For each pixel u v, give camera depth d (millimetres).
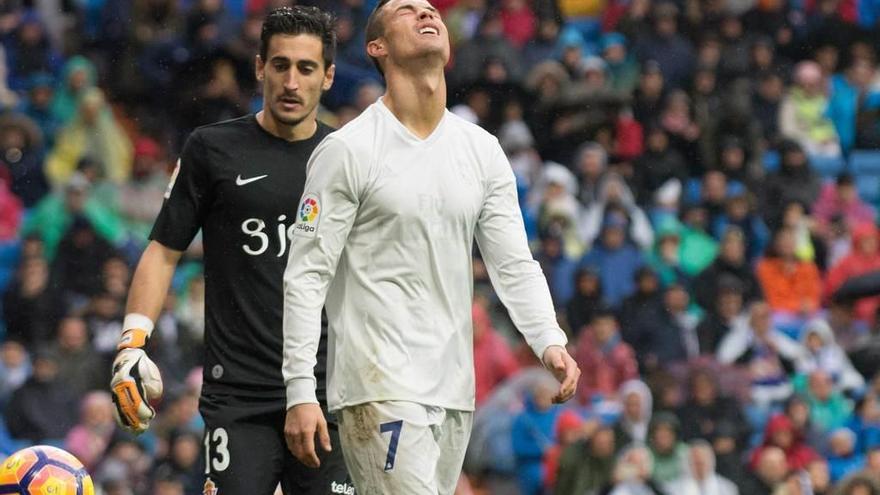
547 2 64625
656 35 65062
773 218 58938
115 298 47875
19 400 43906
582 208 55719
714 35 65875
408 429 18000
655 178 59094
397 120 18484
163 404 43844
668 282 53188
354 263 18344
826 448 46938
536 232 55375
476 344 44906
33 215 52031
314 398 18000
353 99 59281
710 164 60812
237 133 21641
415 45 18422
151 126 57312
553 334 18594
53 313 49562
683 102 61469
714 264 53500
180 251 21672
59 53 62375
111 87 59500
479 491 42875
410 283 18281
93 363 45188
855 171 65688
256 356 21172
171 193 21625
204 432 21391
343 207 18188
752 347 50219
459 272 18562
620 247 53438
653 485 42438
